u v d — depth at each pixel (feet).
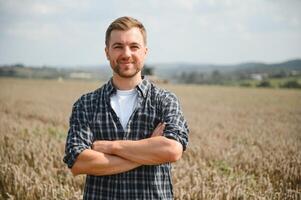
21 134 39.29
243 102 105.91
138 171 10.11
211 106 90.99
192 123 55.16
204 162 27.27
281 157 28.99
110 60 10.27
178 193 19.85
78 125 10.40
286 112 75.97
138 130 10.21
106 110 10.31
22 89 151.94
